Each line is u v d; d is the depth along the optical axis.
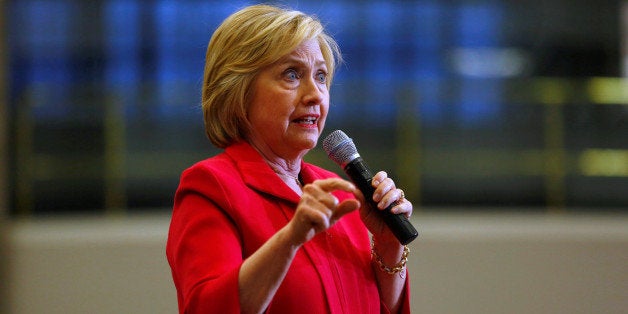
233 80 4.18
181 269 3.82
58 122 15.33
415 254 11.85
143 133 16.06
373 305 4.31
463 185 16.77
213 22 18.53
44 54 18.06
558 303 11.86
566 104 16.91
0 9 12.16
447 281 11.82
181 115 16.27
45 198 15.11
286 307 3.88
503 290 11.84
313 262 4.06
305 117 4.23
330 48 4.50
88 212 15.20
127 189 15.90
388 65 19.38
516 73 19.53
